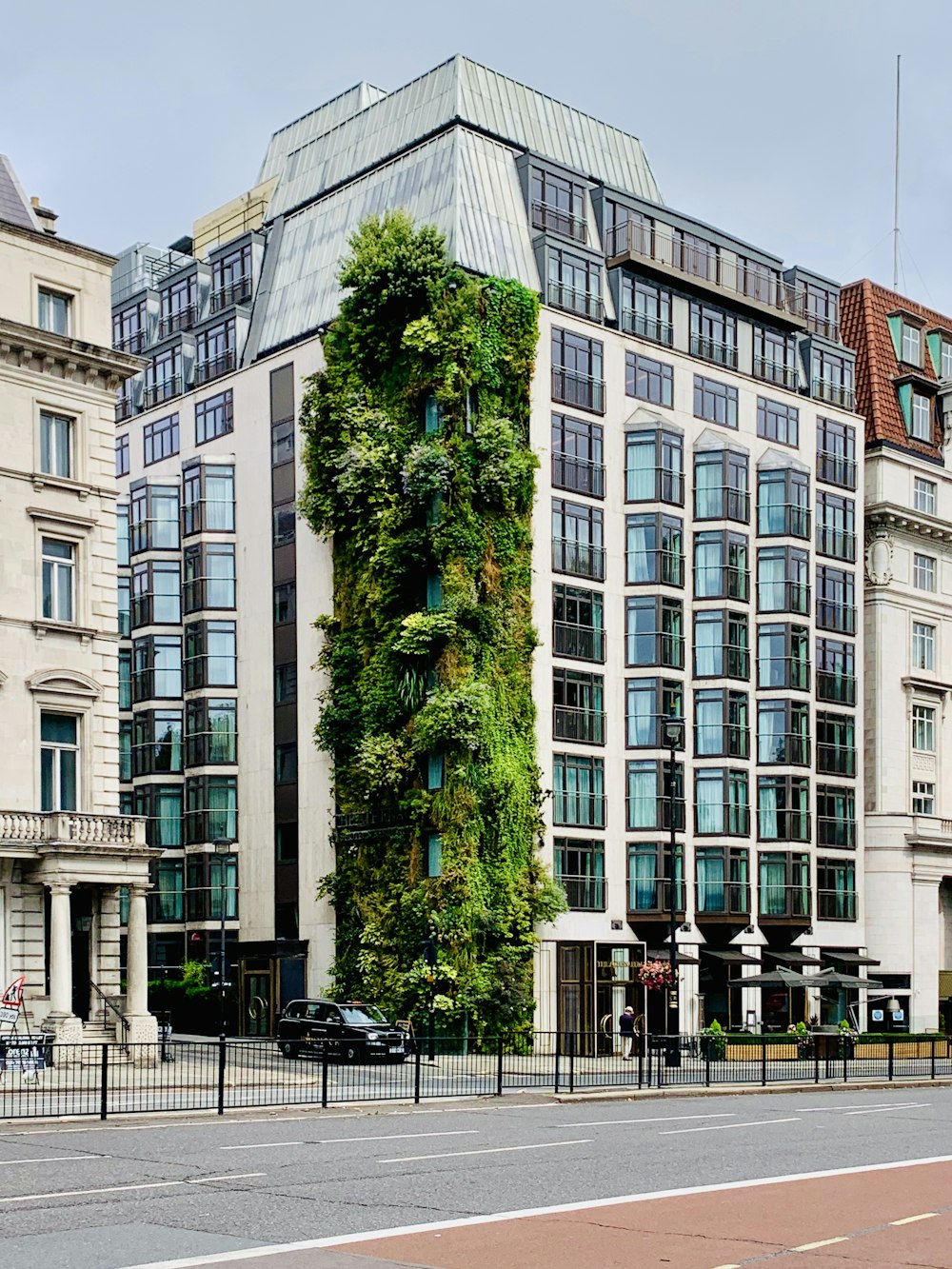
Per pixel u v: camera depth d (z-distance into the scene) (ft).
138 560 215.51
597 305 202.28
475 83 206.39
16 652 139.85
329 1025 152.76
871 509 237.45
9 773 138.10
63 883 135.85
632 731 198.49
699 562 207.41
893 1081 147.02
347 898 184.55
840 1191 60.03
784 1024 211.41
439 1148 75.97
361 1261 44.21
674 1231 50.31
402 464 183.21
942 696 244.01
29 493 142.31
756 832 208.33
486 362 184.96
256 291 219.20
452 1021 169.89
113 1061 131.44
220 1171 65.67
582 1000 187.11
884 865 229.66
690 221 214.69
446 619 176.04
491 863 176.14
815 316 234.58
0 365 141.28
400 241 184.65
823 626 221.05
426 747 175.94
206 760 204.64
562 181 205.46
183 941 205.57
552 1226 50.93
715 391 213.87
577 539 194.49
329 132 226.17
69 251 148.25
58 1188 59.67
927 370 259.39
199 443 217.15
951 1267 44.57
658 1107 111.24
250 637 205.16
